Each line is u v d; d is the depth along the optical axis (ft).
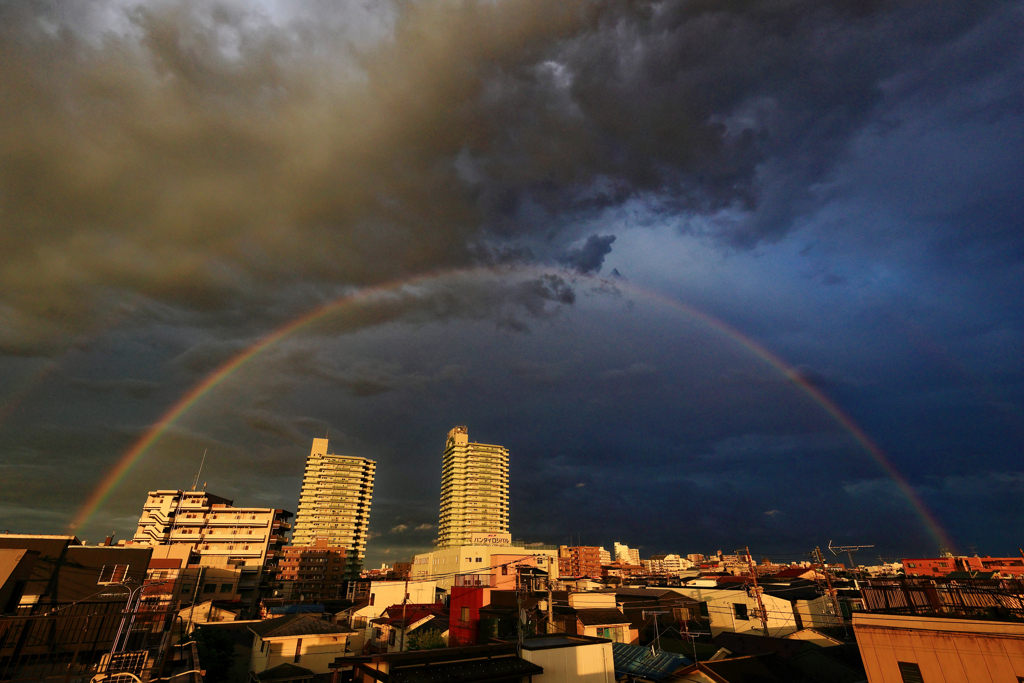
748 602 179.73
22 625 69.51
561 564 647.56
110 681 64.23
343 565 460.96
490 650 78.28
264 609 241.96
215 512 413.18
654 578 344.49
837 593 196.65
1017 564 339.36
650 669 107.45
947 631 62.34
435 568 503.61
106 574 121.70
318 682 149.07
